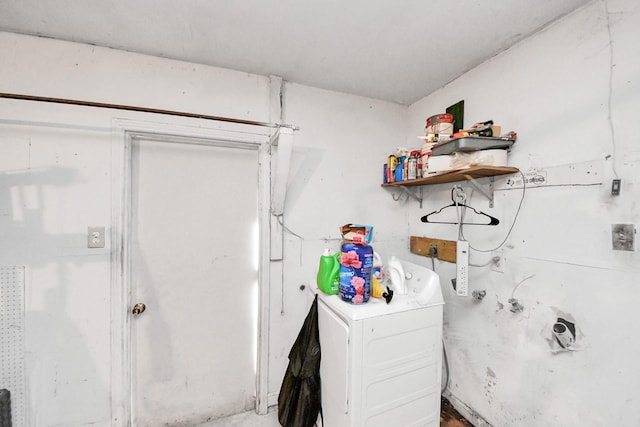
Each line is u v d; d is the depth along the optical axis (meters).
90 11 1.21
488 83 1.58
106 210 1.46
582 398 1.15
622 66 1.04
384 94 2.05
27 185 1.35
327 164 1.97
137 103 1.53
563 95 1.23
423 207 2.08
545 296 1.28
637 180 1.00
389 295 1.37
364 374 1.26
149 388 1.63
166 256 1.66
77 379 1.42
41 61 1.38
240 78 1.73
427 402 1.45
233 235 1.81
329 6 1.19
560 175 1.23
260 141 1.77
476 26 1.31
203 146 1.75
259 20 1.28
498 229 1.51
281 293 1.84
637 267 1.00
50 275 1.38
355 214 2.05
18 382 1.34
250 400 1.85
